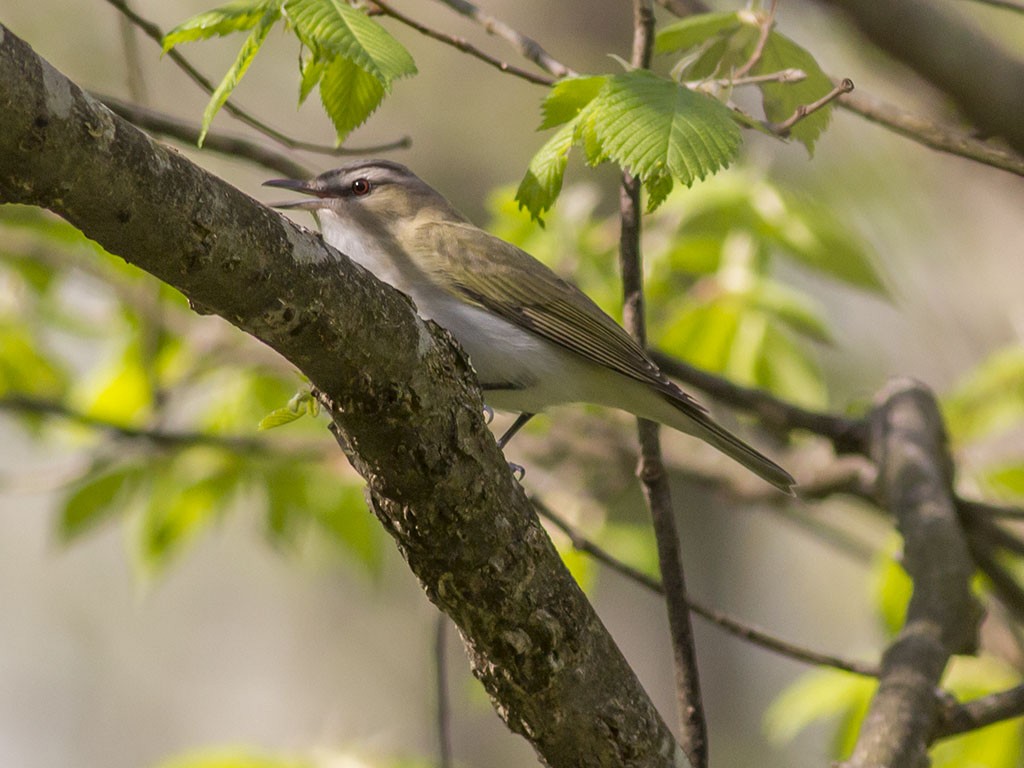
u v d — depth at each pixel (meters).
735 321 11.56
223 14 6.27
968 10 13.61
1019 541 9.85
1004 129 6.66
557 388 9.28
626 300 7.73
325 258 4.89
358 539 12.34
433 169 17.56
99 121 4.29
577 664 5.62
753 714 17.56
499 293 9.26
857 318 17.25
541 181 6.69
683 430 9.22
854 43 8.17
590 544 7.87
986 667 10.05
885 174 15.41
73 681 25.00
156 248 4.58
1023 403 11.50
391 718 20.86
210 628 24.98
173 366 12.60
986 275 14.93
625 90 6.07
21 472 13.59
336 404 5.18
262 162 9.97
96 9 16.95
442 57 17.83
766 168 11.97
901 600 10.38
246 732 23.52
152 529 12.13
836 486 10.93
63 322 13.30
